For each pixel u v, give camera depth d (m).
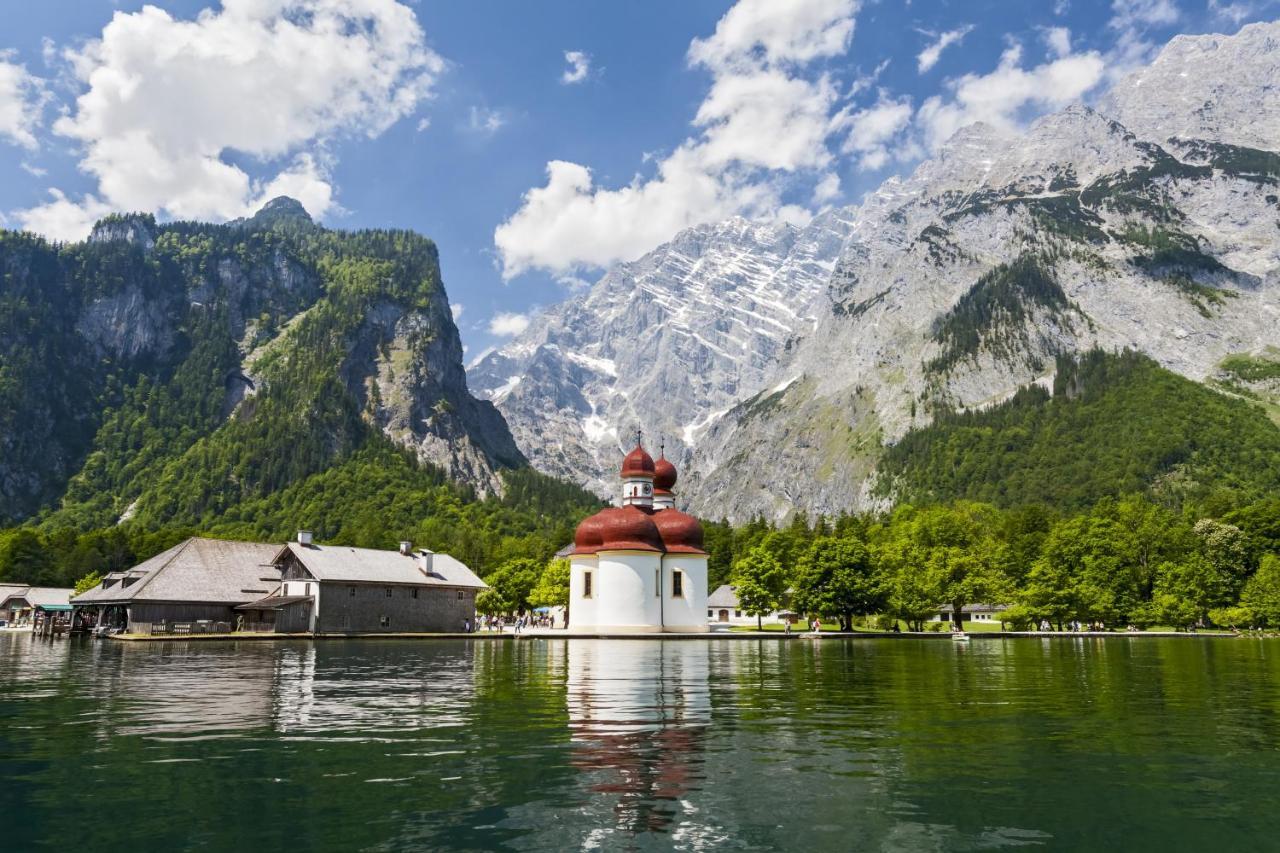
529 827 15.14
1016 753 22.12
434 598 117.19
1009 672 49.53
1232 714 30.03
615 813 16.06
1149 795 17.67
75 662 56.78
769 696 35.22
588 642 92.31
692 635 102.88
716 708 31.03
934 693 36.84
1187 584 137.00
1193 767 20.45
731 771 19.70
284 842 14.29
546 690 37.28
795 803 16.86
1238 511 169.00
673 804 16.75
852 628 131.38
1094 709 31.34
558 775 19.19
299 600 106.75
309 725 26.41
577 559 109.25
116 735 24.48
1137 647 84.62
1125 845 14.37
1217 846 14.34
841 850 14.02
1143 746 23.22
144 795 17.36
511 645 83.75
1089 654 70.69
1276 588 128.12
